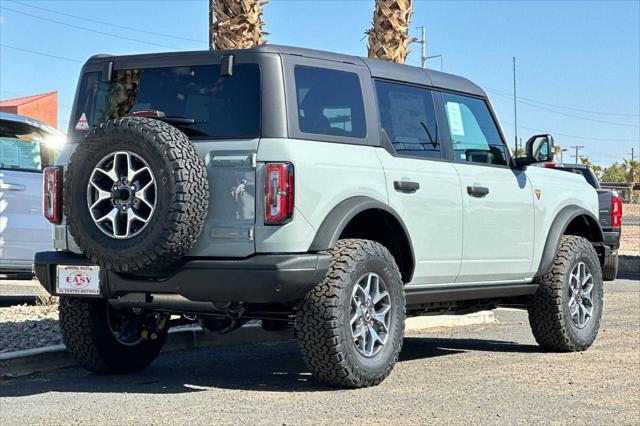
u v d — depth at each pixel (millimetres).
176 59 6590
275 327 7195
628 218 24141
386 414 5609
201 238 6133
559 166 16562
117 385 6660
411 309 7680
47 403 5941
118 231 6035
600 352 8648
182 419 5430
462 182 7496
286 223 6004
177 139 5941
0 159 10531
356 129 6688
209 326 7020
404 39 11953
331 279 6180
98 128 6082
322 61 6570
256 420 5402
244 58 6301
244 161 6062
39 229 10773
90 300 6855
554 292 8461
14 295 12805
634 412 5848
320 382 6508
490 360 8078
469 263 7594
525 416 5660
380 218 6746
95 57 7012
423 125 7359
